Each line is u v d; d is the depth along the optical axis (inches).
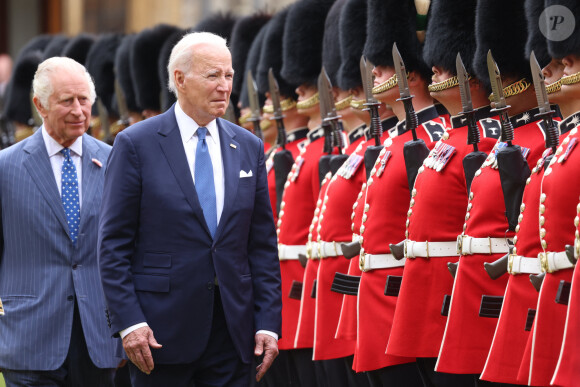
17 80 1982.0
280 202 1321.4
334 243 1198.9
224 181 932.0
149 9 3255.4
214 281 916.0
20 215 1049.5
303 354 1285.7
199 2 3021.7
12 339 1039.0
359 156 1190.3
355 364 1112.2
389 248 1091.9
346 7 1222.3
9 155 1066.1
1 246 1062.4
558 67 948.0
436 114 1127.0
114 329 901.8
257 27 1521.9
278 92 1307.8
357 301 1125.1
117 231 910.4
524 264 919.7
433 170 1035.9
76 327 1050.1
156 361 907.4
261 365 929.5
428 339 1032.8
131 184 914.7
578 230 847.1
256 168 954.7
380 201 1098.1
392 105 1131.9
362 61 1111.0
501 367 930.1
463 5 1045.8
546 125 906.7
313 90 1341.0
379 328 1091.3
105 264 904.3
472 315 984.3
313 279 1245.1
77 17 3535.9
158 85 1670.8
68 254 1048.2
